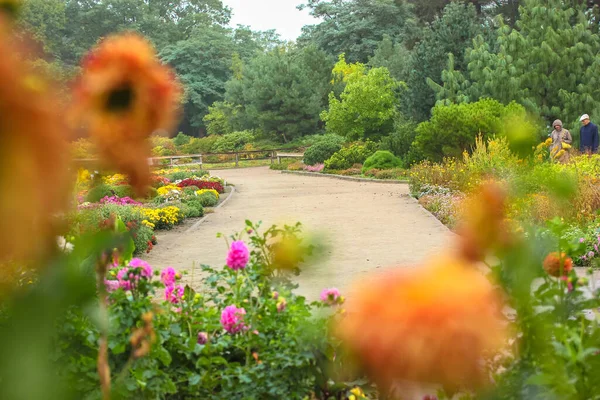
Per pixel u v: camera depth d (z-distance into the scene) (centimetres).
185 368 281
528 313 121
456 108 1969
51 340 29
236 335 303
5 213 22
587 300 177
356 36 5281
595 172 1187
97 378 190
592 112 2128
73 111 26
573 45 2231
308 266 69
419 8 4209
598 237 734
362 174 2525
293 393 257
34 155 22
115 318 222
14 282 28
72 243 34
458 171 1609
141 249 938
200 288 604
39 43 24
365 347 29
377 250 877
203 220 1391
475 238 33
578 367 124
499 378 132
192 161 4000
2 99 22
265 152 4100
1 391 27
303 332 254
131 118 29
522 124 65
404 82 3328
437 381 29
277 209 1525
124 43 30
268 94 4250
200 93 5712
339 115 3316
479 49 2397
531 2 2309
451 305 29
